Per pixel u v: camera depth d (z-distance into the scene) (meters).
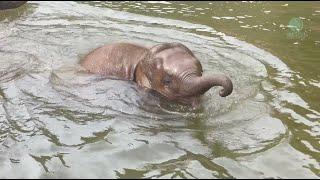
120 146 7.93
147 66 9.94
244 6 17.27
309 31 14.21
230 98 9.64
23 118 8.98
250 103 9.43
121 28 14.68
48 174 7.15
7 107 9.42
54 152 7.79
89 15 16.14
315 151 7.75
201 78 8.81
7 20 15.51
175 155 7.64
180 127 8.57
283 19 15.52
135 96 9.74
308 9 16.62
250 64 11.60
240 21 15.40
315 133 8.31
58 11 16.61
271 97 9.73
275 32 14.19
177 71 9.30
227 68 11.30
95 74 10.84
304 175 7.06
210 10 16.80
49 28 14.67
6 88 10.27
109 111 9.20
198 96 9.36
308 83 10.45
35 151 7.83
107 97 9.74
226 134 8.28
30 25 14.97
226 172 7.12
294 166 7.30
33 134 8.40
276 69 11.30
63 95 9.89
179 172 7.13
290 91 10.02
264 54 12.30
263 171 7.15
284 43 13.16
